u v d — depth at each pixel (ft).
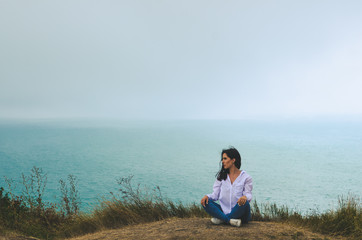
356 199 15.48
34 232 17.80
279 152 472.85
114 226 16.63
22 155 440.45
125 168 329.11
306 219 15.20
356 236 12.70
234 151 13.37
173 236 11.83
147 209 17.74
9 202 20.67
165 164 357.61
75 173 290.15
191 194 197.47
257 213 16.90
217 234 11.71
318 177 268.62
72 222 18.80
